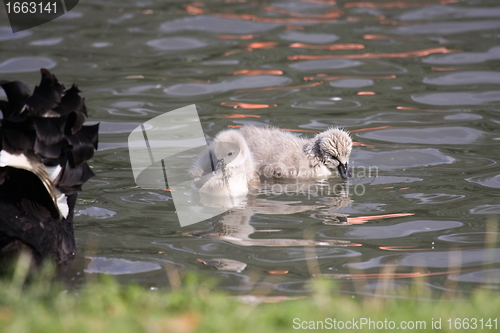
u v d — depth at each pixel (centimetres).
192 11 3359
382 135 2047
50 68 2603
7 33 2975
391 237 1397
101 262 1256
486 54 2744
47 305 1009
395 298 1109
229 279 1198
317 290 1126
